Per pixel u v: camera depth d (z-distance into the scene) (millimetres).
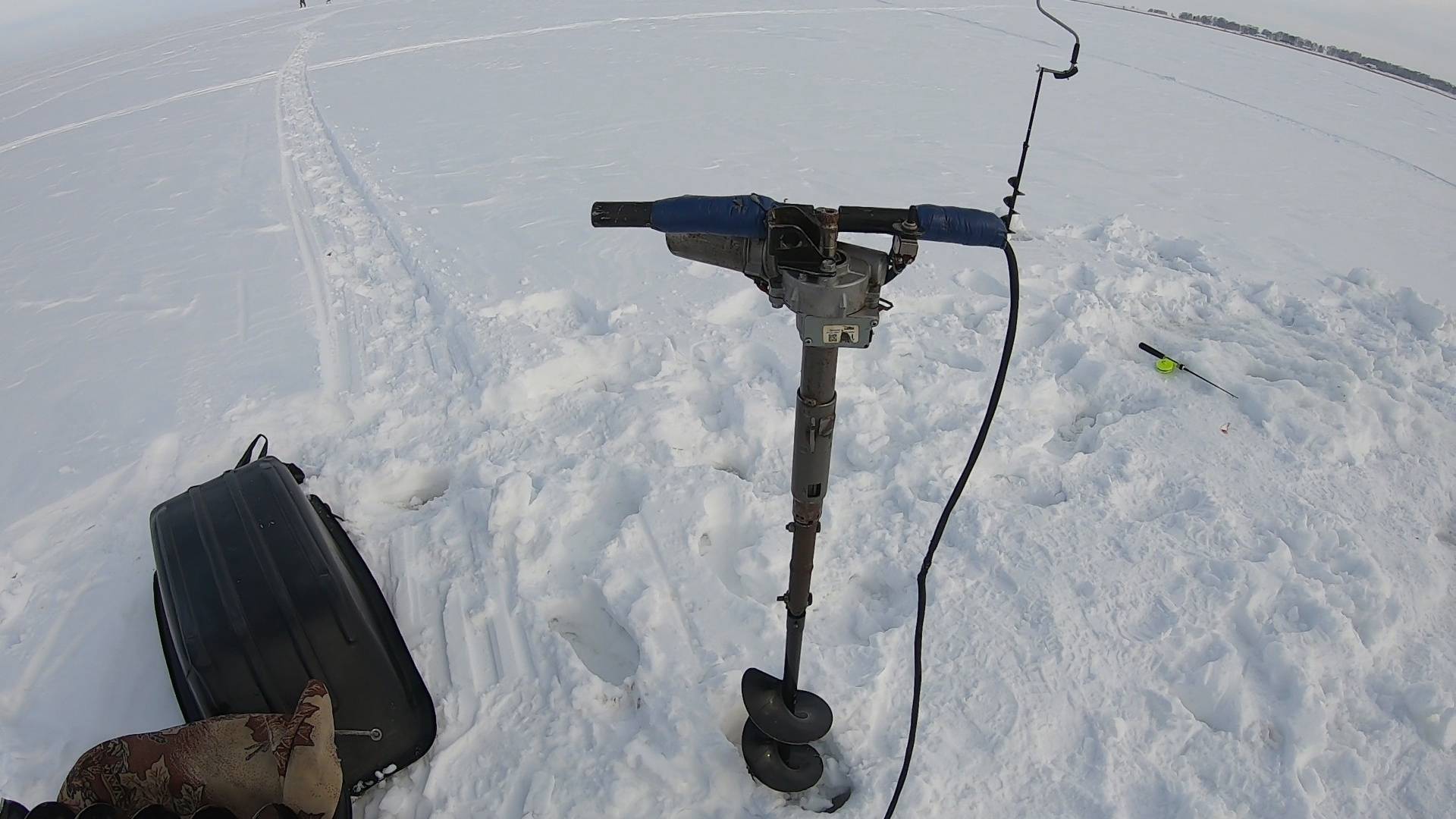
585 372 4297
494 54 13609
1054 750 2467
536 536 3131
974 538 3139
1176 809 2309
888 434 3775
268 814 1908
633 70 12195
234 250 5957
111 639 2801
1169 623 2818
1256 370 4367
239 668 2186
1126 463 3578
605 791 2307
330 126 9234
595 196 6785
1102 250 5777
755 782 2352
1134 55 15414
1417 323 4930
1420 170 8844
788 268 1506
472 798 2324
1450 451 3865
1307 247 6195
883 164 7859
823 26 16766
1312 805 2326
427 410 3887
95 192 7621
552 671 2660
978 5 21000
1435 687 2641
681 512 3195
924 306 4977
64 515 3363
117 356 4523
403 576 3004
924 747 2445
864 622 2896
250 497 2592
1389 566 3209
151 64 14977
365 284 5324
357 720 2256
